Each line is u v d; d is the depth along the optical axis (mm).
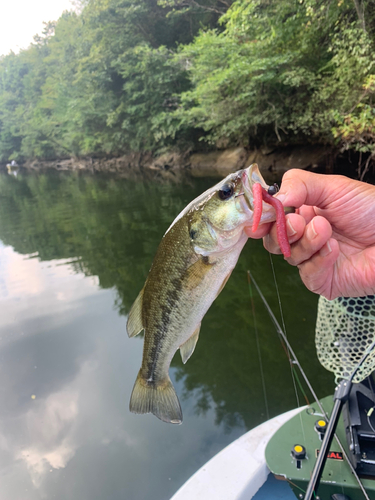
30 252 1724
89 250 1664
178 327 316
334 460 401
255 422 636
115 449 618
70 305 1135
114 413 692
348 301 353
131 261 1478
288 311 935
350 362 375
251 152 3365
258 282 1121
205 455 593
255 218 239
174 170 4309
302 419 462
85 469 586
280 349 799
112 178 4480
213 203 289
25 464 601
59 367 832
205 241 295
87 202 2895
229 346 835
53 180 5137
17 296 1232
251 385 714
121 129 5219
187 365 795
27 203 3184
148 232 1848
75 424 672
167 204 2436
